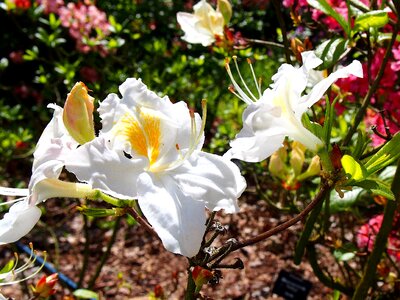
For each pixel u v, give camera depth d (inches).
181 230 5.8
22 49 37.1
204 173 6.2
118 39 21.8
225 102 28.0
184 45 30.6
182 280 22.2
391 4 10.7
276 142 6.2
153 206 6.0
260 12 34.9
